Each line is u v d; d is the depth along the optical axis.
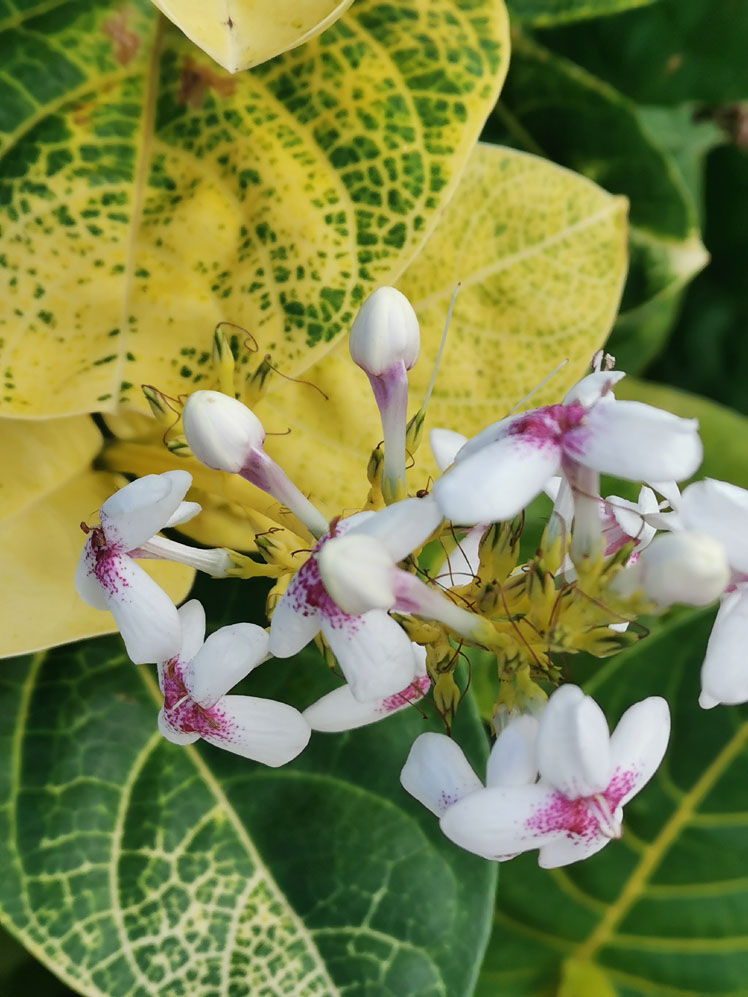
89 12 0.14
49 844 0.15
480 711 0.18
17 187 0.14
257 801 0.16
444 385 0.17
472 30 0.15
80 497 0.16
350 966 0.15
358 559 0.11
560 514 0.13
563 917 0.19
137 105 0.14
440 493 0.11
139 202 0.14
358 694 0.11
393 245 0.14
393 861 0.16
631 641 0.12
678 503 0.13
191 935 0.15
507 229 0.17
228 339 0.14
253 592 0.17
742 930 0.19
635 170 0.20
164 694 0.13
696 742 0.19
